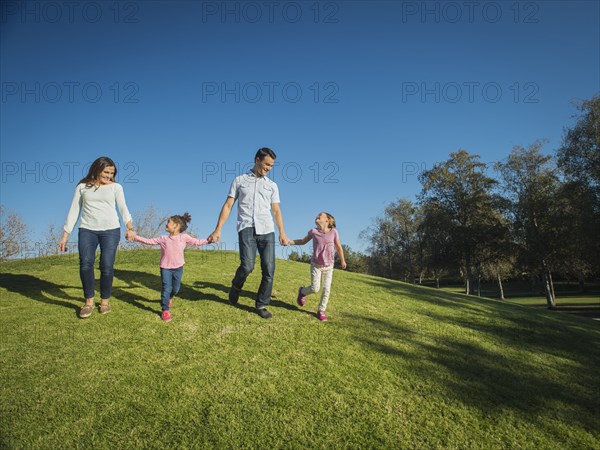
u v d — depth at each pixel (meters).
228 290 6.76
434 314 6.74
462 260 34.62
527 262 31.52
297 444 2.88
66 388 3.40
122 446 2.76
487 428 3.30
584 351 5.94
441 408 3.51
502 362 4.83
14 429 2.86
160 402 3.25
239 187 5.39
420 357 4.56
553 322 7.65
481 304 8.74
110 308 5.35
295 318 5.49
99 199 5.11
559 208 28.69
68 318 5.04
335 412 3.28
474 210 34.06
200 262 9.70
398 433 3.09
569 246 28.05
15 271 8.17
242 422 3.07
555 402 3.92
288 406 3.30
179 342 4.41
